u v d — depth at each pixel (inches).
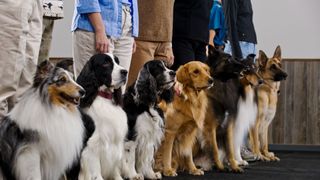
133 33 182.5
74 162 142.5
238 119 224.2
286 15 359.6
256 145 260.1
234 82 223.6
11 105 146.4
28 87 146.3
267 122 271.7
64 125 132.0
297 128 349.7
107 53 160.1
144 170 174.2
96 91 151.5
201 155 210.1
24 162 126.5
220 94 209.5
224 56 214.1
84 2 164.7
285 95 352.5
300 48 356.8
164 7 201.0
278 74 267.4
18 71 141.5
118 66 154.6
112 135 151.7
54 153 130.1
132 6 181.9
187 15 218.8
